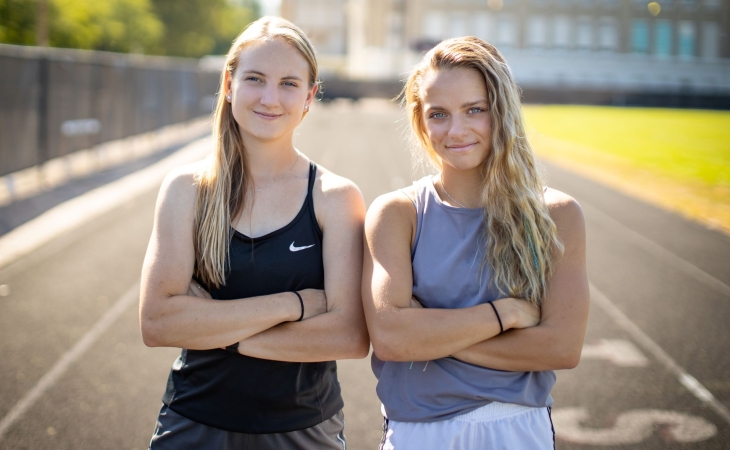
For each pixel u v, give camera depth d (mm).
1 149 8477
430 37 50625
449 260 1872
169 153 15445
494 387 1831
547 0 50781
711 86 52344
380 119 29297
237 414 1928
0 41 22422
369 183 11688
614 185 12445
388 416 1920
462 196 1932
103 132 12344
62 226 7891
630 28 51531
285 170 2012
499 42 51188
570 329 1813
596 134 23031
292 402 1948
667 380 4043
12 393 3727
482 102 1819
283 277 1950
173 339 1889
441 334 1794
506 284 1832
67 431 3316
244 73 1912
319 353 1917
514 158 1824
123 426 3387
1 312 5047
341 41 62094
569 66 51531
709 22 51969
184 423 1957
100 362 4188
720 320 5176
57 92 10117
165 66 17266
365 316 1919
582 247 1872
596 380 4043
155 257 1938
